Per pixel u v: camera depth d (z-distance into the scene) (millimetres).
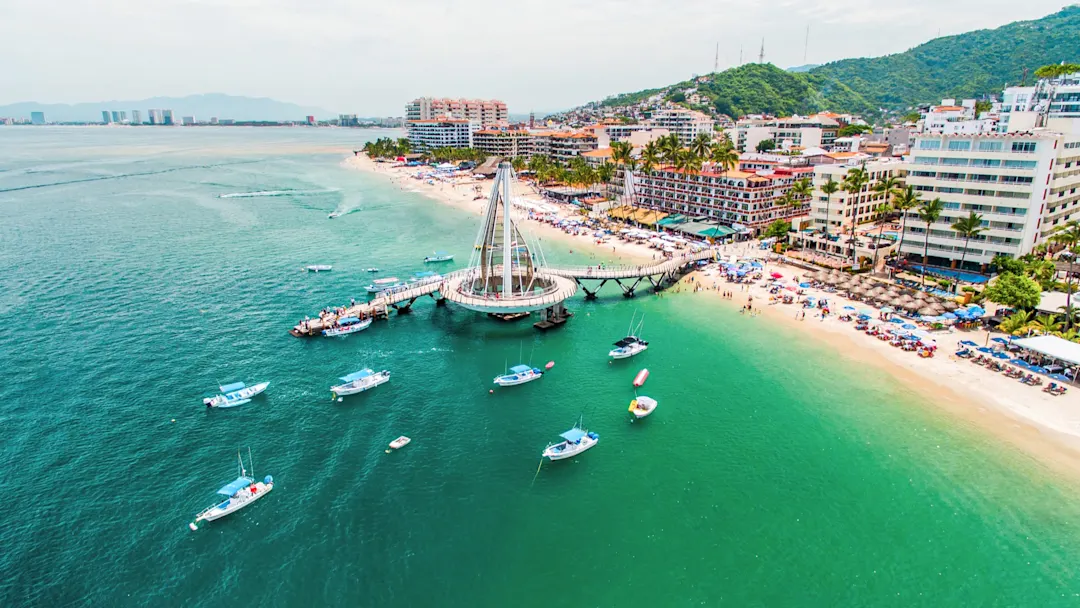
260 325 114125
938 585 55000
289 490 66750
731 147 187250
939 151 127125
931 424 78438
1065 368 89188
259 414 82125
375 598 53438
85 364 96125
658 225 187000
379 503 65000
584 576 55875
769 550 59031
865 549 59062
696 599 53625
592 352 103562
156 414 81812
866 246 143250
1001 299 101938
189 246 173750
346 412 83000
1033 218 119312
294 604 52781
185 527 61188
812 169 188625
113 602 52531
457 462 72125
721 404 85188
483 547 59219
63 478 68188
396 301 122438
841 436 76688
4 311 118000
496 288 122188
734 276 138625
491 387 90688
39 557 57031
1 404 83562
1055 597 53688
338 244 181500
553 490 67375
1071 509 63438
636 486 68062
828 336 106312
